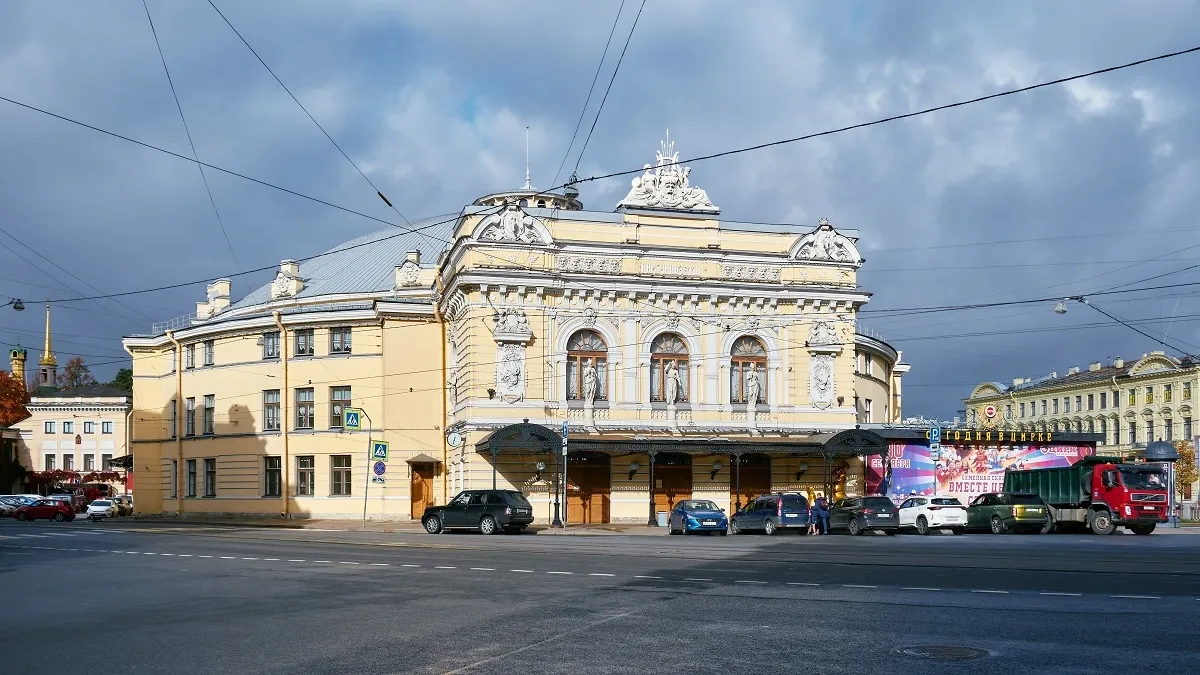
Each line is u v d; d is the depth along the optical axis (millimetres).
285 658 12180
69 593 19422
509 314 47812
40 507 62969
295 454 56781
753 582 19109
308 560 25734
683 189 51125
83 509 79000
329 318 56500
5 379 82438
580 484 49250
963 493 52938
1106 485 42625
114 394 112000
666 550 28750
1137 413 104188
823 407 51562
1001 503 43594
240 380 59219
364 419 55688
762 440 49812
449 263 52594
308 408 57125
